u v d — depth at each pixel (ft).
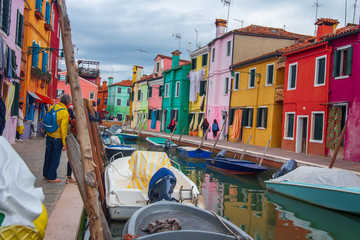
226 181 38.52
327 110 53.78
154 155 27.22
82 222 17.28
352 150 47.67
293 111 61.98
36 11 56.75
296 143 60.18
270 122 69.05
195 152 56.03
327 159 47.80
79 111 10.36
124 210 18.83
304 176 29.86
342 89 51.37
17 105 46.03
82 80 181.88
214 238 12.76
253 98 75.72
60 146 21.58
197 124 104.32
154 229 13.17
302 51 60.18
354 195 24.94
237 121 79.61
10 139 44.80
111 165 28.45
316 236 20.30
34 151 37.83
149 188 18.35
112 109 211.82
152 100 140.46
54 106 21.31
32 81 59.16
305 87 59.21
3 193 7.83
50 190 19.57
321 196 27.37
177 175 25.95
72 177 23.04
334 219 24.12
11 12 41.04
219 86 92.63
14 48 43.57
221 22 95.35
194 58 110.11
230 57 87.20
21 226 7.95
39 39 61.77
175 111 117.08
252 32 87.25
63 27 10.02
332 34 56.70
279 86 66.85
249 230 21.12
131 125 167.12
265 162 46.93
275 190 32.40
